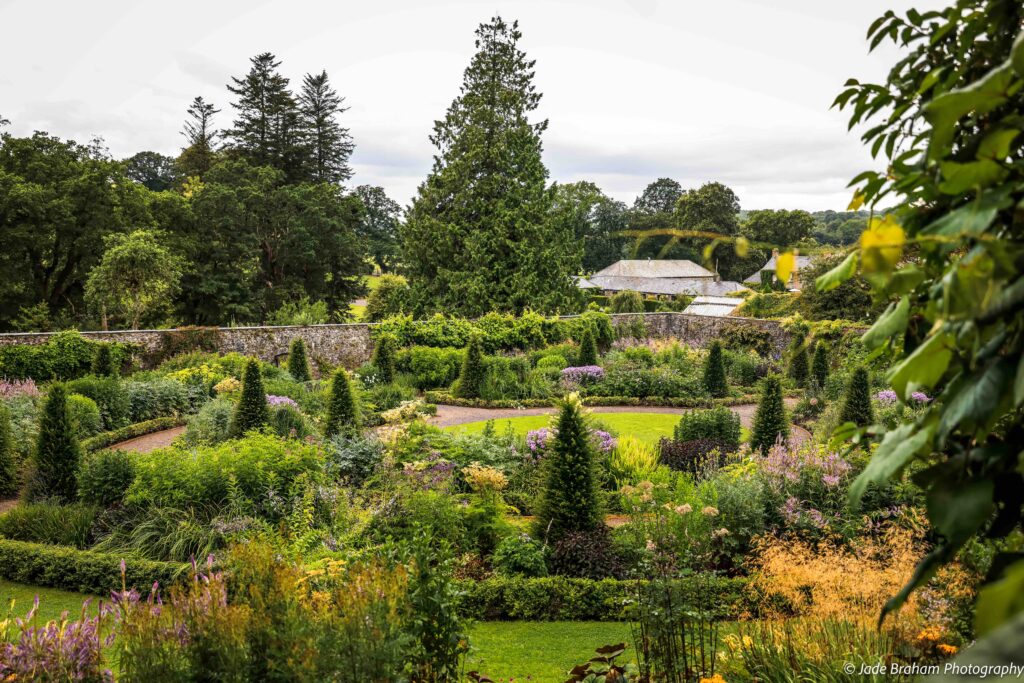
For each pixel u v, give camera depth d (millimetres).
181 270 30188
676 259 62656
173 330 22766
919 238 1007
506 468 12609
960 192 1059
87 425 16062
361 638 3561
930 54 1614
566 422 9555
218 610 3705
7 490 12570
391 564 4641
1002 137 1002
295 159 43531
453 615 4453
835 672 3816
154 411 18031
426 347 25422
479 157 32781
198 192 34594
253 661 3668
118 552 9039
